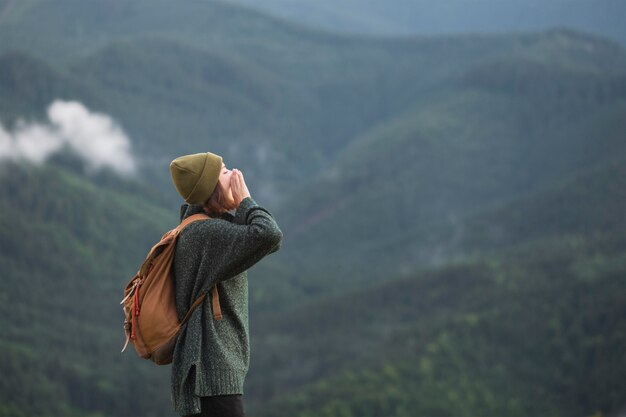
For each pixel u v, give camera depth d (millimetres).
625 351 150250
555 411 143375
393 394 144375
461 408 141875
